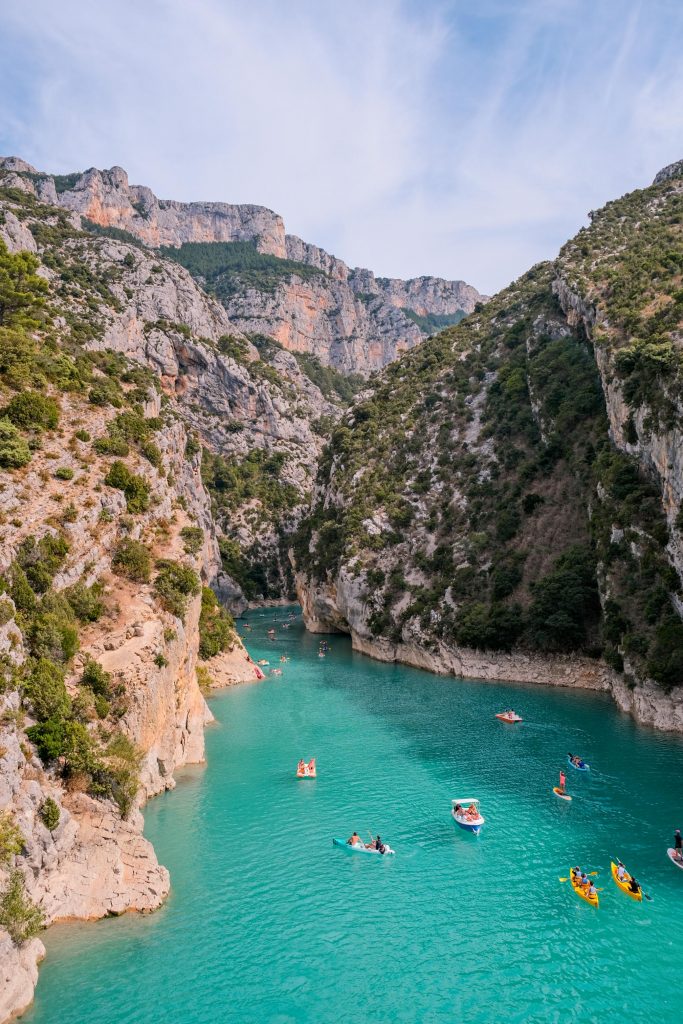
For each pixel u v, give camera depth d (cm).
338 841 4141
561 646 8100
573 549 8456
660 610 6625
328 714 7075
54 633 4169
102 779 3706
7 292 9369
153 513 6606
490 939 3209
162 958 3014
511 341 13312
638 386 7812
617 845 4081
